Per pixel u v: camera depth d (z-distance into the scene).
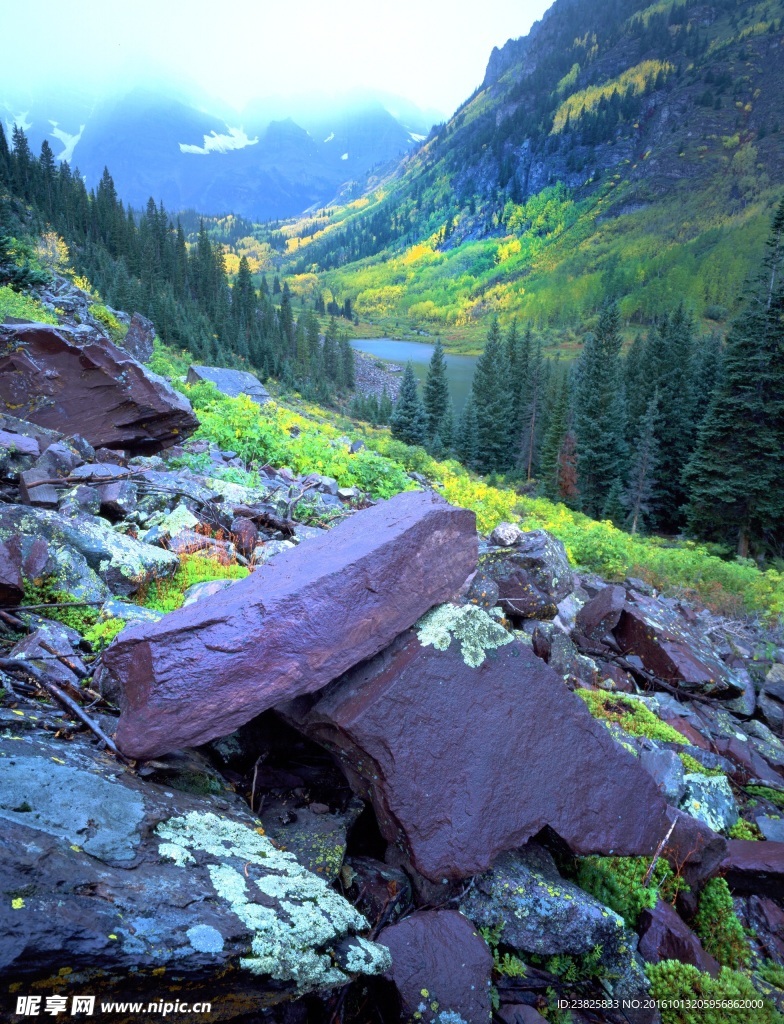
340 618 2.93
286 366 109.94
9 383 8.49
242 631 2.73
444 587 3.39
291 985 1.95
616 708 6.08
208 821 2.42
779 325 33.28
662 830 3.65
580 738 3.44
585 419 51.84
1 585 3.79
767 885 4.15
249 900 2.04
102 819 2.08
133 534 6.38
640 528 45.47
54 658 3.25
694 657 7.45
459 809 2.97
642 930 3.44
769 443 32.28
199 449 12.05
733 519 34.34
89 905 1.70
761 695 8.01
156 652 2.61
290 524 8.48
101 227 121.19
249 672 2.67
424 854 2.85
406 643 3.18
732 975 3.28
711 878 3.97
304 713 3.11
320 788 3.32
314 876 2.42
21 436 6.65
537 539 7.40
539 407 73.38
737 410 33.81
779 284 33.78
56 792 2.10
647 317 196.00
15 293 26.81
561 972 3.01
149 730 2.51
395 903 2.84
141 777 2.56
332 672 2.87
